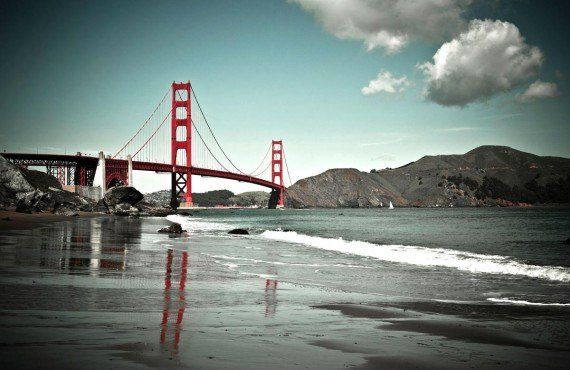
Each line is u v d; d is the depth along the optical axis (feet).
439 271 53.62
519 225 201.26
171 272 47.47
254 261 61.82
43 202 210.59
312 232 152.35
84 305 28.96
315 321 28.07
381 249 79.56
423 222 247.29
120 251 66.23
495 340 24.86
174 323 25.63
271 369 18.66
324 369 19.01
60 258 53.52
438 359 21.12
